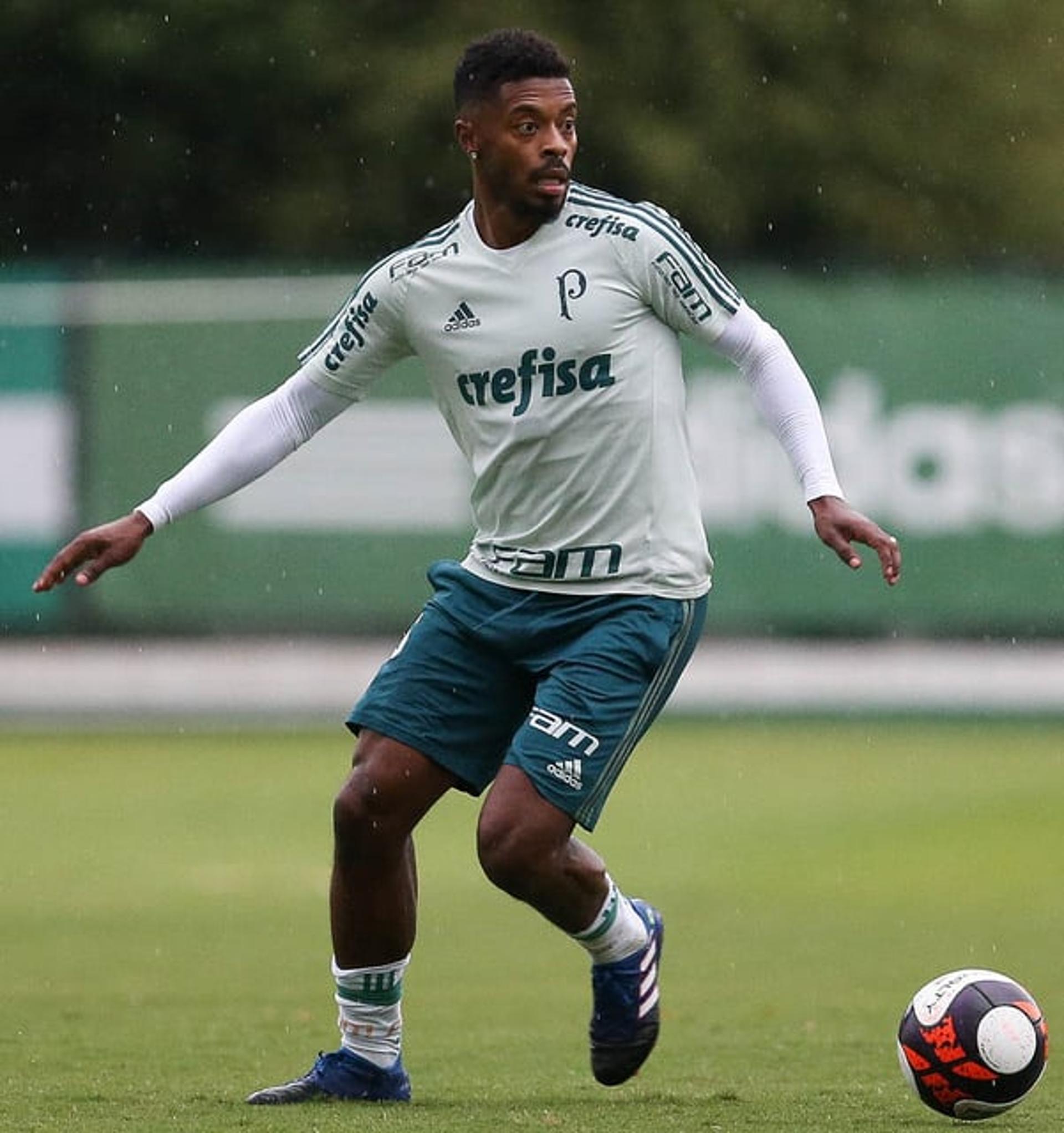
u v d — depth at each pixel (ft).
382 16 411.95
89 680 296.30
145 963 135.64
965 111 447.01
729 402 284.00
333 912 80.84
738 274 287.28
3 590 291.38
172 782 236.43
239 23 404.77
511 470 79.00
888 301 282.77
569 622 78.95
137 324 288.51
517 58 77.20
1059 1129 76.07
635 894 167.94
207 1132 74.23
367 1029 81.82
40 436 289.53
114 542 81.20
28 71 404.98
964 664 289.74
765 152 427.74
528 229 78.43
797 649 292.20
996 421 283.38
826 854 187.73
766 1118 78.43
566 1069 94.38
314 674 298.56
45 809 217.15
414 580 288.10
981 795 220.43
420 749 79.61
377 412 286.46
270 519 289.33
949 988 76.48
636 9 413.39
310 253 416.46
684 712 293.64
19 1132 74.59
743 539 285.84
